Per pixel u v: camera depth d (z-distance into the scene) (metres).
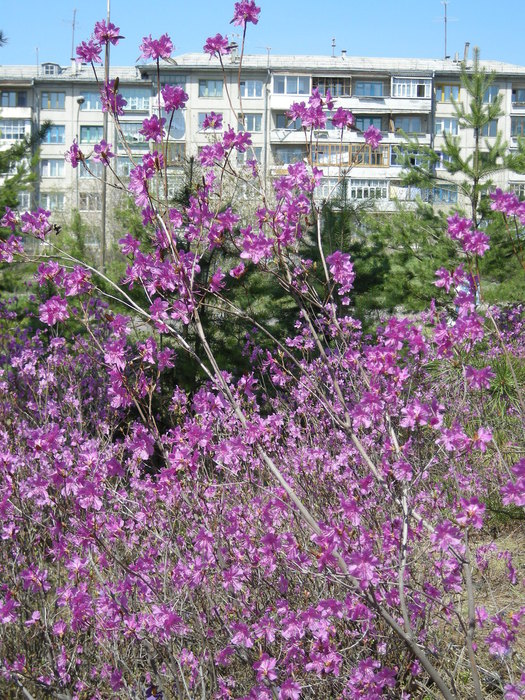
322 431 4.18
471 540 4.12
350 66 52.84
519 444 4.68
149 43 2.72
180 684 2.69
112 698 2.84
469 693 2.79
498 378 5.29
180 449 2.60
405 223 11.07
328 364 2.68
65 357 5.88
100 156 2.68
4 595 3.08
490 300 8.80
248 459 3.27
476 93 11.12
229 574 2.53
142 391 2.57
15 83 54.41
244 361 6.70
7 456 3.05
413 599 2.65
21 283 9.94
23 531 3.47
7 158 10.78
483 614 2.46
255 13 2.82
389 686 2.39
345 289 2.83
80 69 55.44
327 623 2.35
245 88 52.12
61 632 2.76
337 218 7.78
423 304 10.41
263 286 6.80
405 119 53.44
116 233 11.31
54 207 37.94
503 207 2.52
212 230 2.77
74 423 5.03
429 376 4.30
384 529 2.53
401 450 2.36
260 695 2.28
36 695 2.86
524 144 11.04
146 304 6.97
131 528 3.20
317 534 2.25
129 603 2.85
